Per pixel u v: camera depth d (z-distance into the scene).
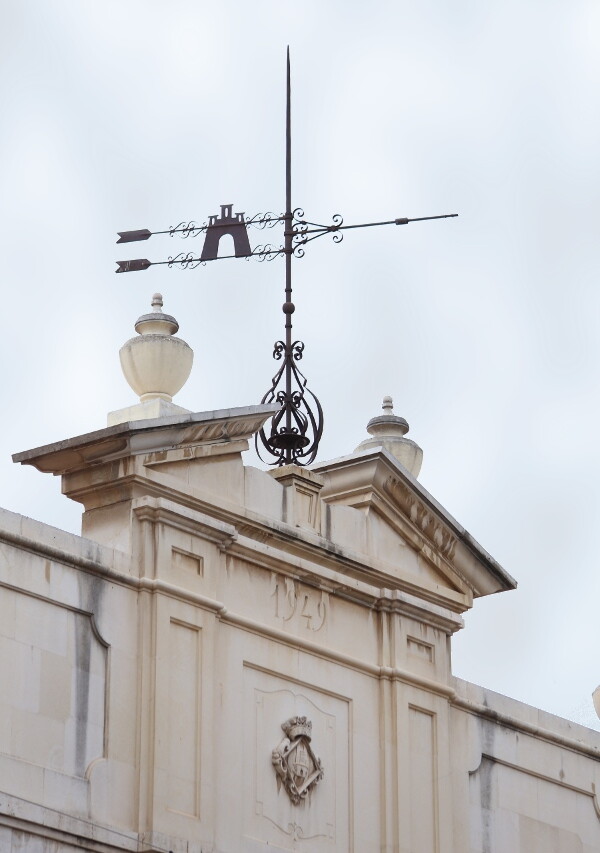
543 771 50.56
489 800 48.94
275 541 45.34
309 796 44.47
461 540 49.00
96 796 40.75
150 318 45.78
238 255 48.84
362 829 45.31
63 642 41.19
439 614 48.12
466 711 48.97
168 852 41.22
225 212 49.31
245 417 44.75
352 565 46.78
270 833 43.50
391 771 46.19
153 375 45.22
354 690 46.22
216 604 43.44
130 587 42.50
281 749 44.09
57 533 41.50
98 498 43.44
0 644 40.06
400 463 47.81
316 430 48.22
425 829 46.59
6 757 39.53
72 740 40.75
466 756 48.62
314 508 46.56
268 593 45.03
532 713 50.81
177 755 42.12
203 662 43.03
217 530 43.81
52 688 40.72
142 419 44.38
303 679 45.16
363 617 46.94
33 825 39.50
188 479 44.03
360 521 47.47
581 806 51.44
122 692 41.78
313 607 45.84
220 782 42.81
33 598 40.88
